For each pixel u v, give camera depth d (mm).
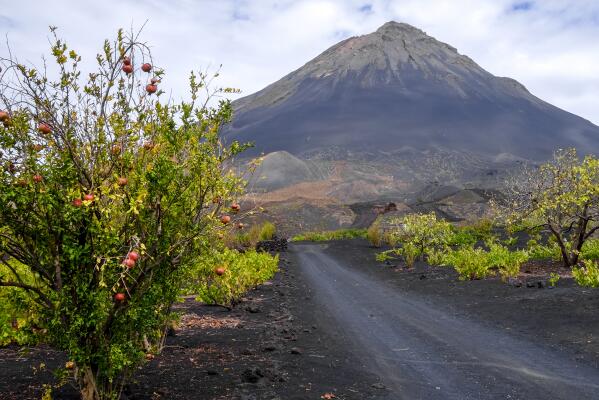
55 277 4500
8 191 4066
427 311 11805
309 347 8258
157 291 4773
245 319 10930
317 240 49562
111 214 4324
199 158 4633
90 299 4332
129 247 4270
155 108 4676
